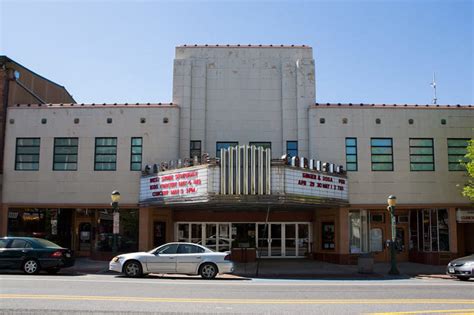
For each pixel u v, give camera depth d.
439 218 28.02
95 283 16.31
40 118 28.47
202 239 30.62
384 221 29.91
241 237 30.77
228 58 29.69
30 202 27.86
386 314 10.47
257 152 22.44
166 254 19.47
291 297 13.28
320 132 28.02
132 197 27.61
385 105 28.52
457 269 20.33
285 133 28.81
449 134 28.27
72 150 28.22
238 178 22.22
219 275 21.22
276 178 22.39
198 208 28.59
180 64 29.28
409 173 27.84
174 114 28.30
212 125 29.03
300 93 28.92
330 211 28.66
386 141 28.11
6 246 20.23
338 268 25.20
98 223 30.23
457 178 27.97
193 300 12.34
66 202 27.80
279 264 26.78
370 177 27.70
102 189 27.78
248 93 29.34
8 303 11.33
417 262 28.97
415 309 11.26
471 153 25.75
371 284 17.89
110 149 28.14
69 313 10.19
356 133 28.05
